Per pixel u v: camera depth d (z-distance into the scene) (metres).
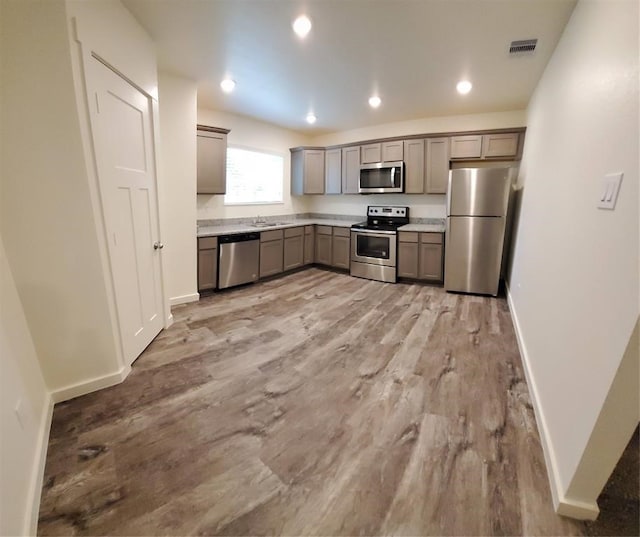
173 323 3.11
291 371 2.29
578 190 1.62
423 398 1.99
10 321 1.52
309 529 1.20
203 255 3.87
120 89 2.13
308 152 5.57
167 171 3.32
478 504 1.30
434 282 4.71
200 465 1.48
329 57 2.78
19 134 1.63
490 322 3.20
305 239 5.48
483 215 3.96
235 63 2.92
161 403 1.92
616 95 1.27
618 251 1.10
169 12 2.17
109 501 1.30
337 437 1.67
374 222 5.40
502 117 4.35
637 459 1.54
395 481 1.40
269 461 1.51
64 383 1.92
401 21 2.23
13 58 1.57
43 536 1.17
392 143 4.84
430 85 3.41
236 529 1.20
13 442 1.25
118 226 2.14
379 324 3.15
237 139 4.81
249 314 3.40
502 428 1.73
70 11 1.63
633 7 1.17
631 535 1.19
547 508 1.29
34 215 1.72
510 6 2.04
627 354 1.00
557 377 1.60
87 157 1.82
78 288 1.90
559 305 1.71
